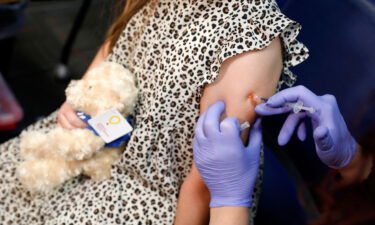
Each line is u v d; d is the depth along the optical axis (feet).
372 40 3.25
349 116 3.28
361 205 2.26
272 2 3.07
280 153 3.68
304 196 3.18
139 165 3.26
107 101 3.26
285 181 3.66
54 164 3.35
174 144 3.24
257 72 2.94
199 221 3.24
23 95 6.58
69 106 3.40
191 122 3.15
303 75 3.52
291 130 3.05
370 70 3.24
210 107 2.98
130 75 3.33
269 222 3.69
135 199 3.28
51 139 3.28
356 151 3.02
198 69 3.03
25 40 7.59
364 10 3.29
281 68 3.04
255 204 3.50
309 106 2.96
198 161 2.99
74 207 3.31
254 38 2.93
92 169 3.35
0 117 5.63
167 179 3.25
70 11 8.49
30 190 3.39
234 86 2.97
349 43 3.33
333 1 3.40
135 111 3.35
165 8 3.22
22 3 5.35
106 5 4.30
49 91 6.75
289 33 2.98
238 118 3.00
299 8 3.54
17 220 3.43
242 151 2.94
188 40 3.08
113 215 3.25
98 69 3.39
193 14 3.11
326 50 3.42
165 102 3.13
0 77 6.07
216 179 2.99
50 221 3.31
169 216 3.27
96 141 3.25
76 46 7.65
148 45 3.28
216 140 2.92
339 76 3.37
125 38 3.45
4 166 3.55
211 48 3.01
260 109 2.94
